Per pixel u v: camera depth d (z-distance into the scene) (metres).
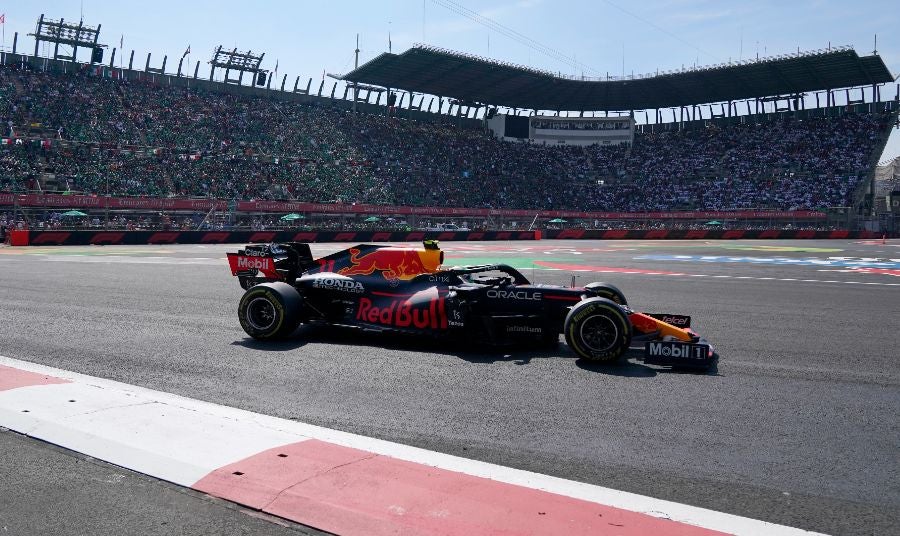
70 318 8.23
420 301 6.61
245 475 3.13
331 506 2.83
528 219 54.22
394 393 4.87
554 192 60.44
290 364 5.80
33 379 4.81
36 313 8.60
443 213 49.91
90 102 44.22
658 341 5.84
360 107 60.53
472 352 6.40
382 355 6.22
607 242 43.47
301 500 2.89
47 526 2.69
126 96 46.56
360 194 49.19
